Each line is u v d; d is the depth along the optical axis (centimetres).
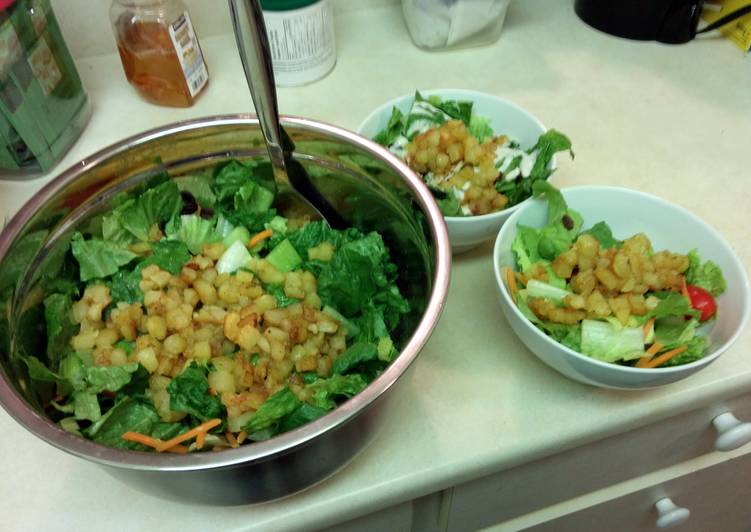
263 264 60
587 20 98
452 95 73
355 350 51
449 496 58
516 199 65
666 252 58
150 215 62
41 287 54
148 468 36
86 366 53
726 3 93
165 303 56
